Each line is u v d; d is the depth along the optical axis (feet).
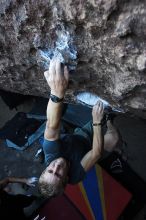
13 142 12.50
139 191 11.48
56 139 6.64
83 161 7.11
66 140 7.22
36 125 12.20
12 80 7.46
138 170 11.63
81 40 5.23
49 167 6.76
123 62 5.13
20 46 6.02
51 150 6.76
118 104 6.43
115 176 11.64
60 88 5.62
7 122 12.53
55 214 11.12
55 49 5.60
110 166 11.69
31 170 12.67
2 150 13.12
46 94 7.86
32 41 5.73
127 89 5.63
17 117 12.36
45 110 11.84
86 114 10.09
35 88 7.63
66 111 10.27
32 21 5.38
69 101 7.64
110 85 5.89
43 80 6.91
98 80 5.96
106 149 8.18
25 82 7.34
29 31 5.58
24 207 10.91
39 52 5.90
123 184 11.56
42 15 5.17
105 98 6.46
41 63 6.18
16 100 12.05
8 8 5.44
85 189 11.41
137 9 4.47
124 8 4.54
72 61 5.63
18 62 6.51
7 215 10.55
